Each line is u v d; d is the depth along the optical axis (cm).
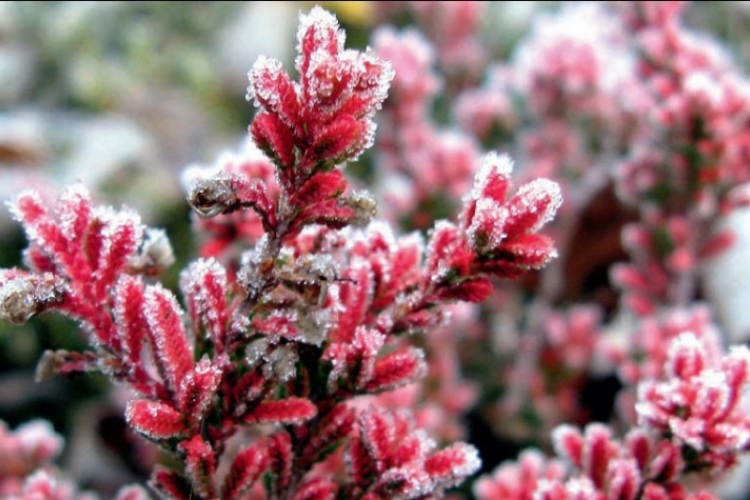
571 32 30
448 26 37
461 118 33
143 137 42
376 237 15
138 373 14
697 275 28
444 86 38
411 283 15
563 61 29
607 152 30
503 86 33
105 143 40
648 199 24
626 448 16
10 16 45
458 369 30
